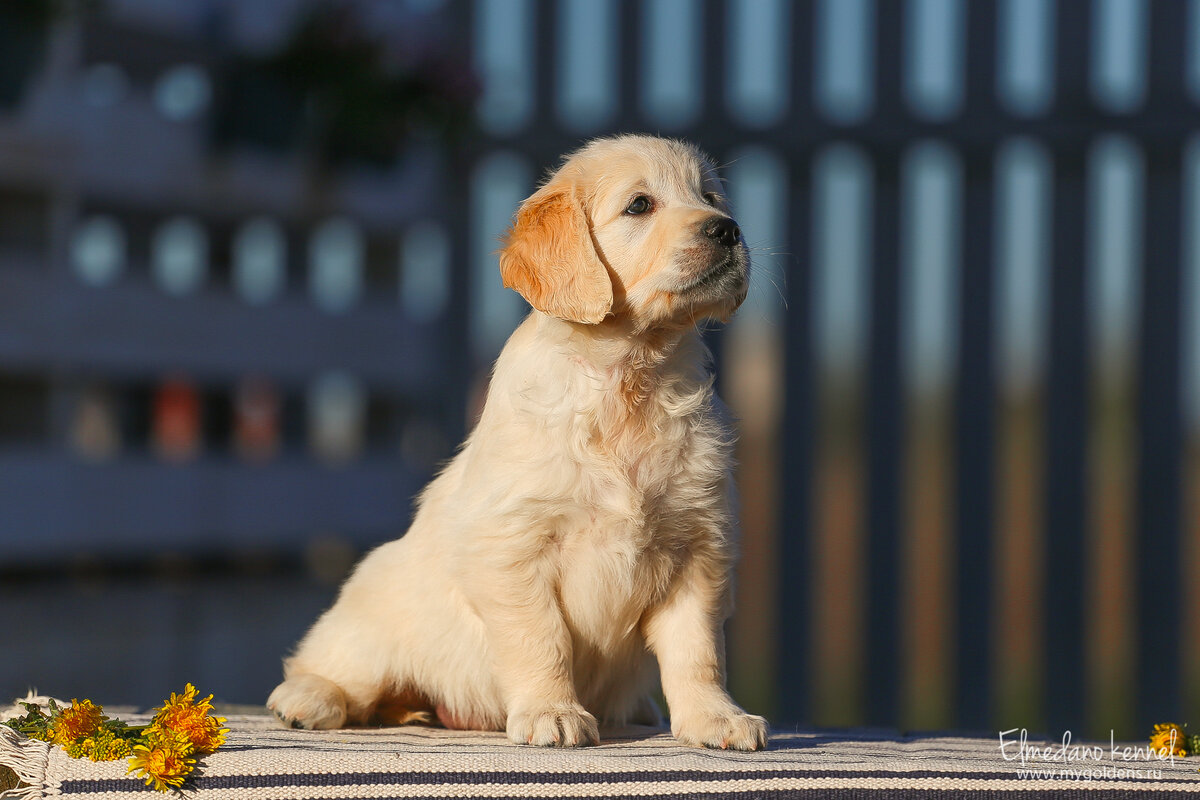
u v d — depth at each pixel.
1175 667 5.73
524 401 3.49
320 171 7.41
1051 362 5.87
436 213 7.88
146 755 2.80
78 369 6.81
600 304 3.52
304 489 7.28
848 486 8.08
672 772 2.84
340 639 3.85
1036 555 5.93
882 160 5.99
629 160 3.85
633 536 3.46
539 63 6.48
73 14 6.29
